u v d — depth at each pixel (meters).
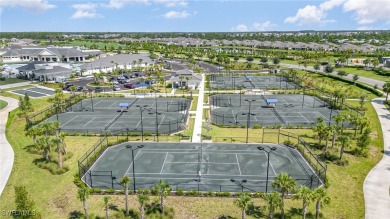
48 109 73.69
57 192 37.22
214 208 33.84
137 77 126.56
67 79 120.81
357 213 32.62
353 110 72.69
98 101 86.25
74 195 36.38
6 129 61.53
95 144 52.53
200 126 62.41
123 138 55.53
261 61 164.12
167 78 122.31
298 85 107.88
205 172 42.44
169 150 50.22
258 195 35.97
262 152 49.12
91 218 31.97
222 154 48.44
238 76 130.38
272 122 65.06
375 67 139.00
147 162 45.72
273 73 135.88
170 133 58.06
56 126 50.44
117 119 68.06
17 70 129.75
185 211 33.38
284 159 46.41
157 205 34.19
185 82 105.00
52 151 49.16
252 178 40.69
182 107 77.94
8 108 78.62
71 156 47.62
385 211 33.00
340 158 44.97
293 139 54.53
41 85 109.88
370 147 50.72
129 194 36.62
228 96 91.44
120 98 89.88
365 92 94.00
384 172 41.91
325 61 165.75
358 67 140.00
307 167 43.62
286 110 75.12
